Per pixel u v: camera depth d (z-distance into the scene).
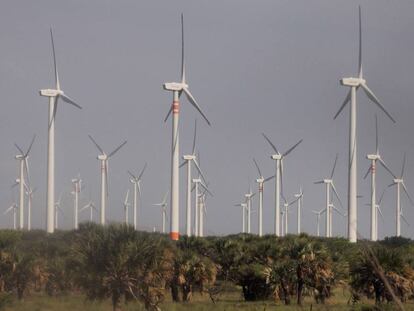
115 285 107.62
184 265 136.50
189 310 121.12
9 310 114.06
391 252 121.31
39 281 134.00
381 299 120.44
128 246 107.25
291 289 141.38
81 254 107.81
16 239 150.50
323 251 137.62
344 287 139.12
